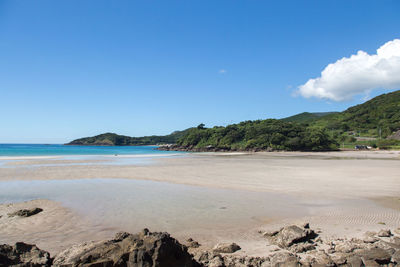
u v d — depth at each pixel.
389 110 160.00
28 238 8.48
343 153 76.50
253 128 123.44
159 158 53.47
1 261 5.54
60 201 13.66
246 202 13.45
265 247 7.55
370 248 6.93
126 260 5.70
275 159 49.53
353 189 16.67
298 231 7.96
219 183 19.34
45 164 35.34
